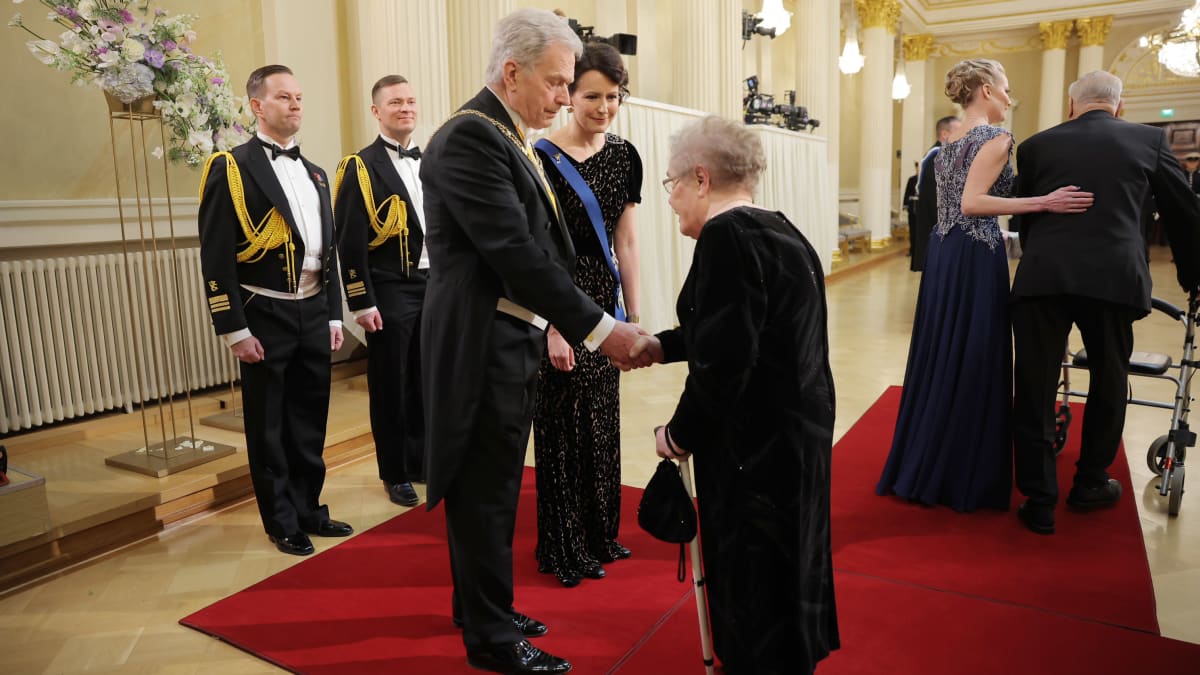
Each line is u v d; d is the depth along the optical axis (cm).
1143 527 335
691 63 872
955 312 353
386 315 369
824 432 186
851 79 1806
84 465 381
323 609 275
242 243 314
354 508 371
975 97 354
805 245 184
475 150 209
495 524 226
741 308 169
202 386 495
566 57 219
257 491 327
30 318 421
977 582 287
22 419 417
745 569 181
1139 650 242
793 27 1389
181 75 369
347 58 545
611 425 303
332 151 541
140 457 381
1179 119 1934
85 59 348
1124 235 317
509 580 231
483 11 536
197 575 304
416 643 252
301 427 338
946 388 355
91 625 267
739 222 174
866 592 281
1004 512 352
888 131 1644
